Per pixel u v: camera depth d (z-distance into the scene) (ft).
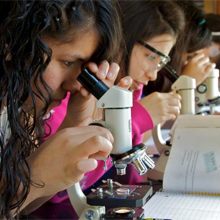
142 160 2.36
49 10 2.20
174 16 4.78
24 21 2.18
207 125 3.48
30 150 2.33
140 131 4.25
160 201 2.79
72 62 2.42
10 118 2.22
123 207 2.41
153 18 4.58
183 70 5.82
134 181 3.59
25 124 2.34
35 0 2.19
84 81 2.41
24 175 2.24
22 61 2.19
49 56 2.24
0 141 2.27
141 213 2.34
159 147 4.59
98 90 2.37
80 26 2.30
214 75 5.59
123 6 4.57
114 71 2.54
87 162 2.15
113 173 3.78
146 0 4.69
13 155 2.25
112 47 2.55
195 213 2.53
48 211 3.03
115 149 2.31
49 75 2.36
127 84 2.63
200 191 3.02
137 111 4.25
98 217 2.38
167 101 4.39
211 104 5.56
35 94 2.32
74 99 3.04
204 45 6.11
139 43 4.60
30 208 2.98
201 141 3.34
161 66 4.74
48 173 2.25
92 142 2.12
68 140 2.24
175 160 3.22
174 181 3.09
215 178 3.02
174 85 4.46
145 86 5.88
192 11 5.98
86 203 2.54
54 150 2.24
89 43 2.39
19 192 2.29
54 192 2.34
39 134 2.45
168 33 4.65
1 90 2.23
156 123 4.31
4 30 2.19
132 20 4.54
